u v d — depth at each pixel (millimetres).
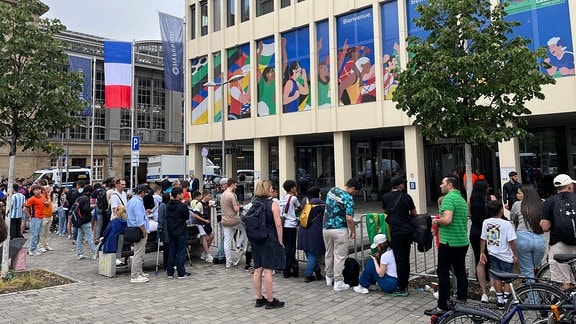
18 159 36969
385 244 6840
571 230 5078
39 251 11617
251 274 8508
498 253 5594
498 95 6625
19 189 14555
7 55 7961
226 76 25828
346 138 20781
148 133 49094
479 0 7016
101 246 8766
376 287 7199
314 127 21328
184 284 7730
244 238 9484
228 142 27297
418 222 6582
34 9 8555
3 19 8070
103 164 44219
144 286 7613
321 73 21406
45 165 38344
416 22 7395
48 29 8727
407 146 18391
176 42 23969
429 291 6832
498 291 5441
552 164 18734
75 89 8992
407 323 5332
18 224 12117
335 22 20891
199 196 9969
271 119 23281
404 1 18594
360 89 19938
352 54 20250
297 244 8023
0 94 7586
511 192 11242
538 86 6688
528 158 19344
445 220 5508
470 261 7133
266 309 6070
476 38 6695
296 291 7066
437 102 6449
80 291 7301
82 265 9758
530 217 5801
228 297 6789
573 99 14219
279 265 6188
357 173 25109
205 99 26984
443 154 21844
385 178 24078
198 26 27703
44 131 8695
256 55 24266
